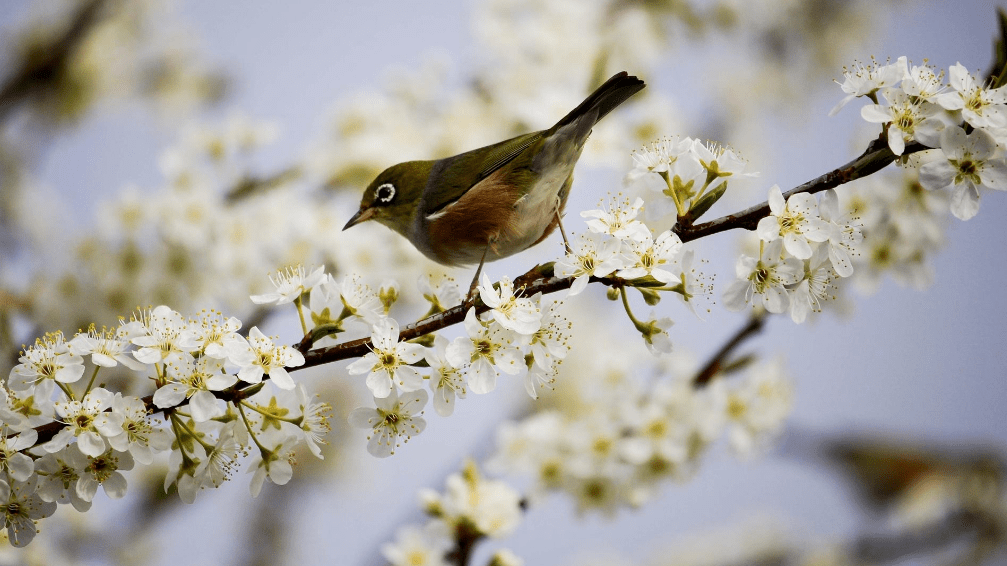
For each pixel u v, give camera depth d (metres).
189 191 13.50
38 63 15.40
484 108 14.79
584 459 10.98
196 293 13.34
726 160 6.38
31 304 12.63
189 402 5.93
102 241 13.16
